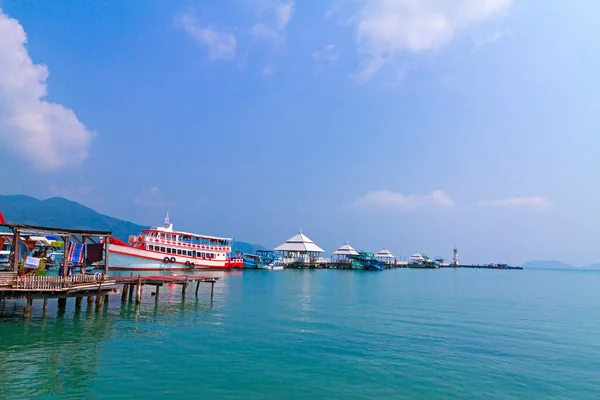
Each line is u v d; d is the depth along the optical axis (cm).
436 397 1544
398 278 9488
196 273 7919
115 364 1800
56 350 1980
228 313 3209
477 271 18062
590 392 1636
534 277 13838
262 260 11625
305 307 3753
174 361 1870
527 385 1700
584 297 5678
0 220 3022
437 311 3694
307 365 1881
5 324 2470
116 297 3831
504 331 2788
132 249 7375
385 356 2062
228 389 1554
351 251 14850
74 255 2998
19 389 1489
